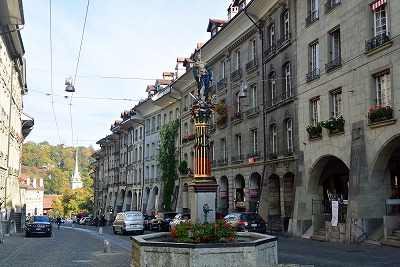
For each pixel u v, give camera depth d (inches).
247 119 1301.7
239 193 1374.3
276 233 1081.4
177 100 1926.7
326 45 917.8
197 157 500.4
